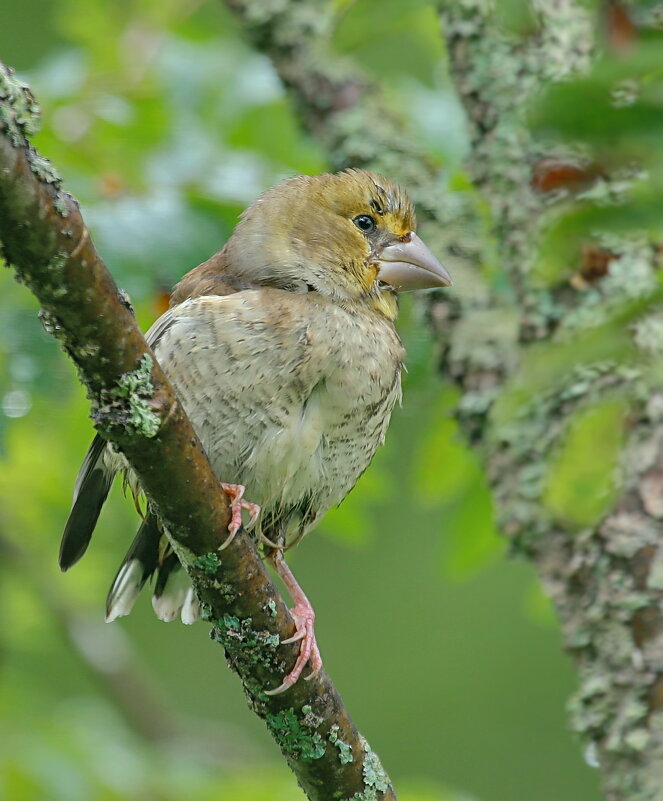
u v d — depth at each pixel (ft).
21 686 43.24
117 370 20.98
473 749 53.16
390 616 54.70
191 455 22.07
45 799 35.68
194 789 36.19
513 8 28.04
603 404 24.54
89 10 39.52
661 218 21.20
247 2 33.60
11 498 39.86
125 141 36.94
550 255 22.15
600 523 25.40
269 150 39.01
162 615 30.45
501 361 29.27
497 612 54.49
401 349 30.42
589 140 20.26
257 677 24.22
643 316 22.49
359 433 29.04
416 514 54.95
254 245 30.60
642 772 24.22
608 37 20.08
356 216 30.86
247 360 27.55
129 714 43.14
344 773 24.75
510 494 27.37
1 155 18.62
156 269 31.40
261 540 30.22
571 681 53.36
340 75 33.53
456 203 32.24
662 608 24.77
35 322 30.37
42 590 43.01
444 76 38.45
